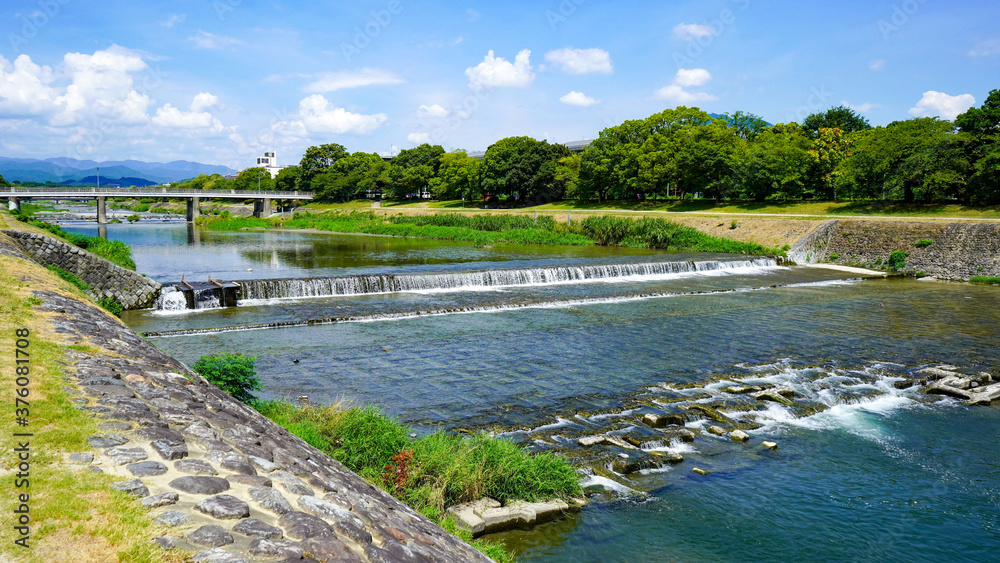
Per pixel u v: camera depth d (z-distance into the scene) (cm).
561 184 10650
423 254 5903
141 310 3184
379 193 14400
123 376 944
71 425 682
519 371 2239
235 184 17275
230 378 1495
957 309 3606
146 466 625
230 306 3353
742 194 8925
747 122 10338
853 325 3138
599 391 2030
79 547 461
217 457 697
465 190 11400
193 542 500
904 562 1165
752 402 1956
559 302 3641
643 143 9175
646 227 6794
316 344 2575
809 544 1209
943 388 2133
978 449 1678
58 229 4422
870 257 5528
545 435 1658
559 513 1283
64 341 1077
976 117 6044
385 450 1343
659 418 1756
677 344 2684
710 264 5203
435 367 2272
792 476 1493
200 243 7144
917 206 6356
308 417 1481
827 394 2072
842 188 7975
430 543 746
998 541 1246
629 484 1421
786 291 4250
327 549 532
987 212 5672
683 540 1206
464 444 1430
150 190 11088
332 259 5391
